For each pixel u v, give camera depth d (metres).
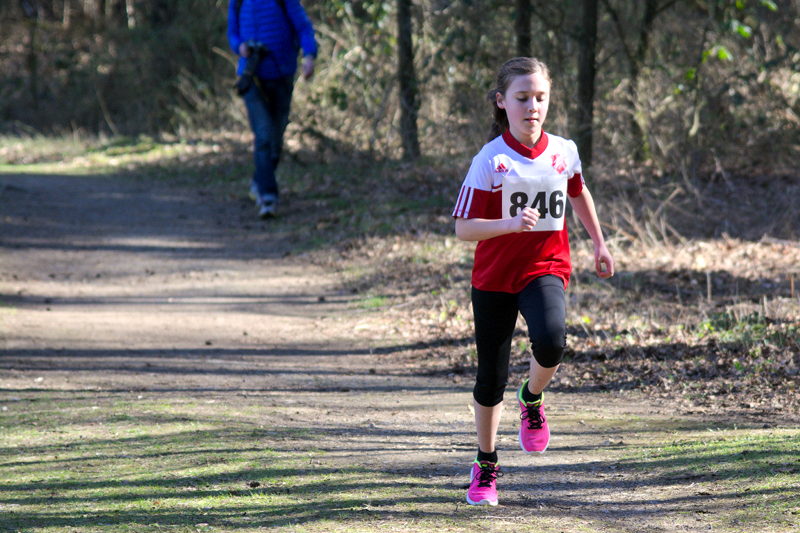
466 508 6.56
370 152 27.88
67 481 7.12
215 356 13.09
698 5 26.25
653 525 6.16
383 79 28.34
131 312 15.86
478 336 6.56
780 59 23.58
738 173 24.42
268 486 7.01
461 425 9.32
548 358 6.24
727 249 19.14
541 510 6.55
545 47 24.98
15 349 12.88
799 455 7.32
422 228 21.19
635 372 11.65
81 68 42.53
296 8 22.44
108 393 10.55
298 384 11.51
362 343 14.15
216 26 36.44
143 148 33.31
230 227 22.97
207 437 8.52
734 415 9.38
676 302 15.50
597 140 24.38
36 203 24.58
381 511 6.43
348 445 8.41
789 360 11.30
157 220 23.56
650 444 8.27
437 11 25.41
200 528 6.03
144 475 7.29
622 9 26.27
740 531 5.93
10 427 8.88
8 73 45.41
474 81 24.80
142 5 43.53
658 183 23.12
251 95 23.06
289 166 28.58
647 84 24.59
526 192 6.32
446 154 25.89
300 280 18.45
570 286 16.50
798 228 20.34
